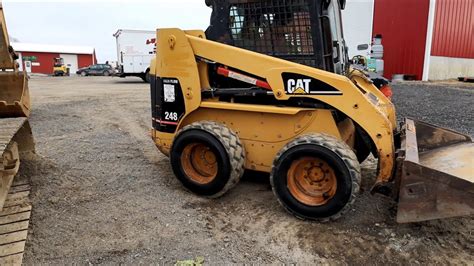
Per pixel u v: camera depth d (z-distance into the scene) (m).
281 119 3.53
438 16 14.88
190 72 3.74
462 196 2.57
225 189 3.55
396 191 2.92
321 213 3.12
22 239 2.71
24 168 4.19
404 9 15.66
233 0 3.66
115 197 3.70
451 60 15.91
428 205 2.66
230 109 3.64
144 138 6.21
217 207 3.53
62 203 3.54
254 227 3.17
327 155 3.02
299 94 3.35
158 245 2.90
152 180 4.16
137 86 17.77
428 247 2.87
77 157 4.96
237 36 3.73
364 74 4.62
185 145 3.69
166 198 3.69
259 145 3.67
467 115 7.43
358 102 3.17
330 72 3.49
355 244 2.90
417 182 2.67
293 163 3.20
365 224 3.19
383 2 16.47
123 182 4.09
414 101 9.16
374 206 3.50
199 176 3.74
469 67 16.66
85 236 3.00
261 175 4.27
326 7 3.52
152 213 3.38
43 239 2.94
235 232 3.10
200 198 3.71
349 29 17.81
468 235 3.03
